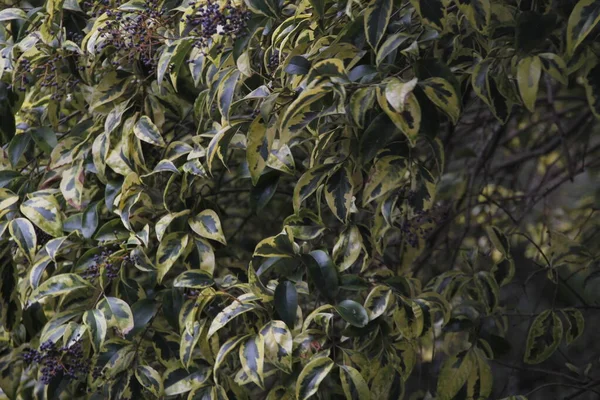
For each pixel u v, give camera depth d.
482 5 1.57
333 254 1.84
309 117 1.61
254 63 1.95
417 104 1.41
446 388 1.95
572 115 2.97
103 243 1.99
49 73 2.16
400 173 1.64
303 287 1.87
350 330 1.80
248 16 1.83
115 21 1.94
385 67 1.60
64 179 2.03
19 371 2.38
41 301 2.15
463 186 2.72
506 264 2.13
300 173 2.39
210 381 1.96
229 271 2.22
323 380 1.84
